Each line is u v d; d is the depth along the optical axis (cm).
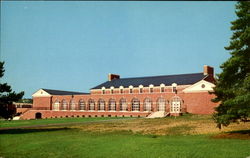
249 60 2214
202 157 1588
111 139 2333
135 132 3041
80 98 8119
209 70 6750
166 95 6700
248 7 2212
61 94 8944
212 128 3050
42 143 2283
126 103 7362
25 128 3781
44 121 5638
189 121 4156
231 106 2230
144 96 7075
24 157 1878
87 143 2178
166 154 1694
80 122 4891
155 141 2147
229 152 1658
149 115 6400
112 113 7481
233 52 2298
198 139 2225
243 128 2862
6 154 1981
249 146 1816
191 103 6228
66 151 1970
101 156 1784
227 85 2348
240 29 2309
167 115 6128
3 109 3002
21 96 3114
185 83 6544
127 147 1942
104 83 8369
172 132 2902
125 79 8212
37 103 8781
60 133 3039
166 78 7281
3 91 3045
